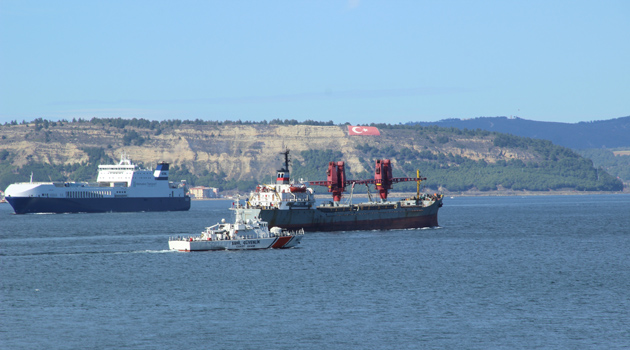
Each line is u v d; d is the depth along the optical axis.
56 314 166.50
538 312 166.62
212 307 172.25
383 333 149.12
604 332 149.50
